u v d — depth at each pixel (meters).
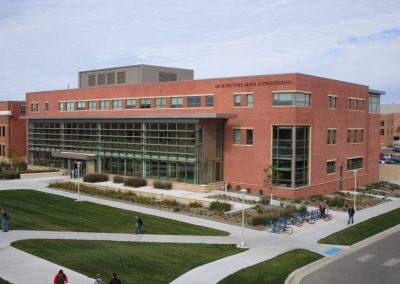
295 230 33.06
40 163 71.12
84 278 22.05
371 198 48.34
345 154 54.47
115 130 57.47
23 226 32.38
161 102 56.53
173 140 50.53
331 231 32.88
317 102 48.25
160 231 31.75
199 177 48.53
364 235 32.72
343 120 53.81
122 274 22.73
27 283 21.14
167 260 25.03
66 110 70.00
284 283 22.12
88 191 47.97
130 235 30.59
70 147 64.94
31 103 77.38
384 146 129.75
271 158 46.59
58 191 48.84
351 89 55.50
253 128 48.00
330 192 51.28
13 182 55.78
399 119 127.62
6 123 80.69
